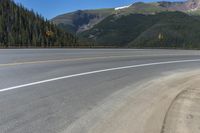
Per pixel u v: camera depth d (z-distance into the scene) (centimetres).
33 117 675
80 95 920
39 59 1870
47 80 1129
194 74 1623
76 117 696
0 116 669
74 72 1383
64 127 623
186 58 2545
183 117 773
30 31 10944
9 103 773
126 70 1579
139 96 980
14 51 2420
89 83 1130
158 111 809
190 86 1247
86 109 768
